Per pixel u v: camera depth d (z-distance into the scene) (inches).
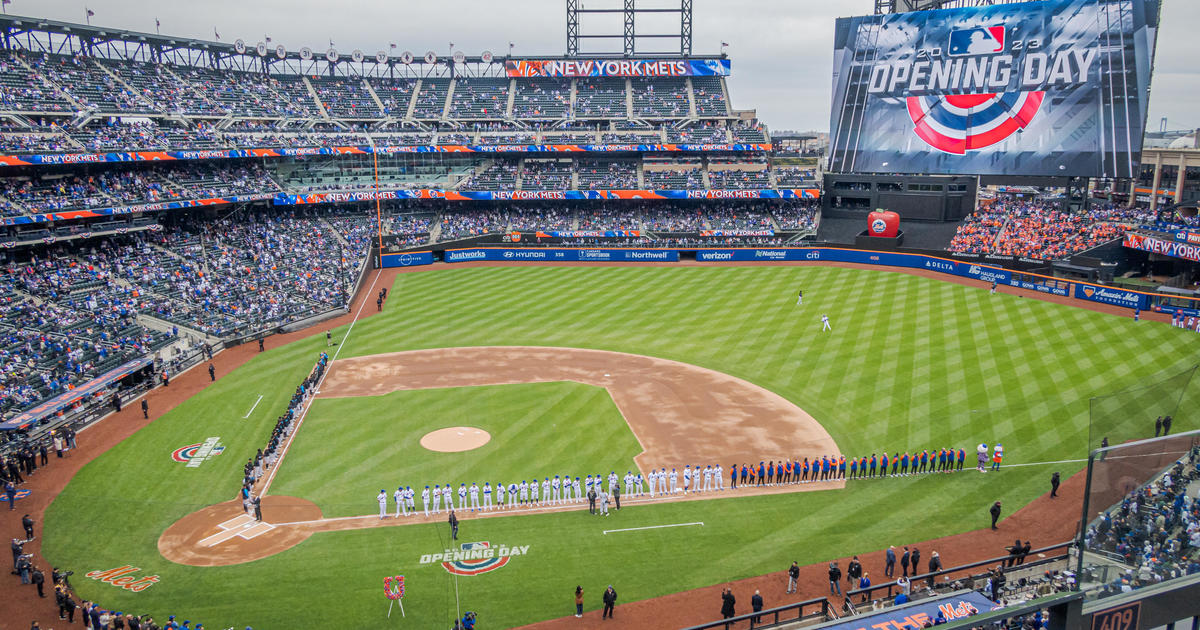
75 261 2591.0
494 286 3193.9
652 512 1382.9
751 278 3253.0
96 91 3137.3
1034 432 1637.6
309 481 1494.8
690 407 1849.2
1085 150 3201.3
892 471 1504.7
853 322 2519.7
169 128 3235.7
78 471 1551.4
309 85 4084.6
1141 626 531.8
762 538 1283.2
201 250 2970.0
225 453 1632.6
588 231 3831.2
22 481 1507.1
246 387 2037.4
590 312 2755.9
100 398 1926.7
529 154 4153.5
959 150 3435.0
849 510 1368.1
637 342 2375.7
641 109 4288.9
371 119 4055.1
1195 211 3417.8
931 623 577.6
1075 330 2329.0
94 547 1272.1
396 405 1886.1
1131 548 540.1
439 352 2314.2
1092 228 3075.8
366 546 1274.6
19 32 3088.1
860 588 1064.8
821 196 3939.5
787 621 1037.8
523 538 1300.4
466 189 3863.2
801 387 1953.7
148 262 2741.1
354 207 3858.3
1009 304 2664.9
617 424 1756.9
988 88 3321.9
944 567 1173.1
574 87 4414.4
